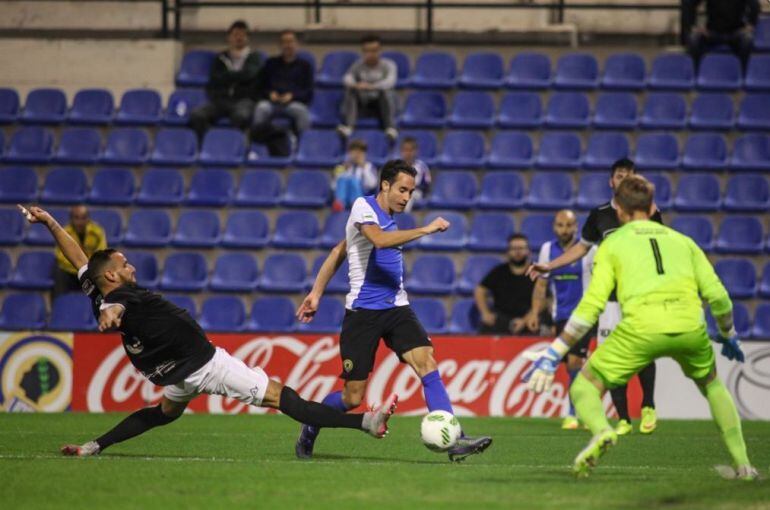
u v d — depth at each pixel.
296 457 31.48
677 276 24.77
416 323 29.86
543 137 65.19
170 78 71.19
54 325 56.88
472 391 50.03
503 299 54.19
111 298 27.81
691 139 64.69
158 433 40.19
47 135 67.69
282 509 21.42
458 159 65.06
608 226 36.97
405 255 60.47
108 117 68.88
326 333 50.53
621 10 73.38
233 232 62.06
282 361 50.41
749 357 48.97
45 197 64.69
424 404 50.06
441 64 70.00
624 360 24.75
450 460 29.64
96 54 71.50
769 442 38.75
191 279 60.06
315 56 72.00
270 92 66.88
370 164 62.19
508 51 71.25
